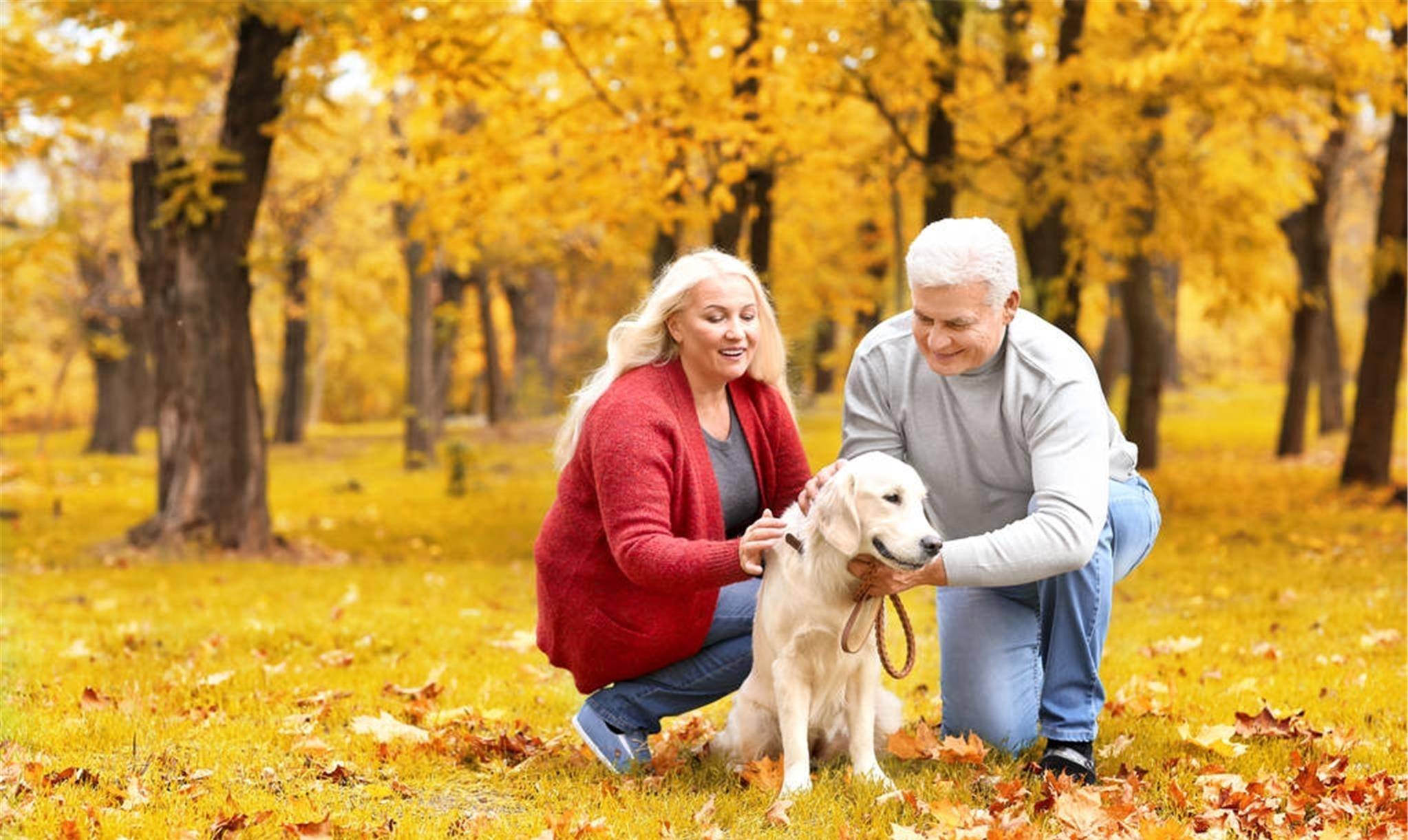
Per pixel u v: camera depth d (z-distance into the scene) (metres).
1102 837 3.14
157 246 12.10
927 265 3.39
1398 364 14.33
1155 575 8.86
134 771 3.69
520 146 11.32
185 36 11.34
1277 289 13.34
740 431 3.87
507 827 3.28
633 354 3.75
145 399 33.06
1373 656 5.68
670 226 11.50
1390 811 3.38
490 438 26.12
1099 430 3.53
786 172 13.52
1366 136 19.27
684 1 10.95
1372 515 12.26
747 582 3.98
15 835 3.05
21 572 10.15
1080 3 12.74
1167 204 12.40
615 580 3.76
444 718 4.60
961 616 3.98
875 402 3.88
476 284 28.62
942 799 3.35
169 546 11.19
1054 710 3.72
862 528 3.26
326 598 8.47
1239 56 11.16
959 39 12.11
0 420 39.00
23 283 21.41
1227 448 22.84
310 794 3.56
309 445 28.09
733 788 3.64
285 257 11.59
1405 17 9.34
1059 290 12.47
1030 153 12.12
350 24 9.65
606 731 3.91
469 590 8.81
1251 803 3.42
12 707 4.62
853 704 3.61
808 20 10.66
